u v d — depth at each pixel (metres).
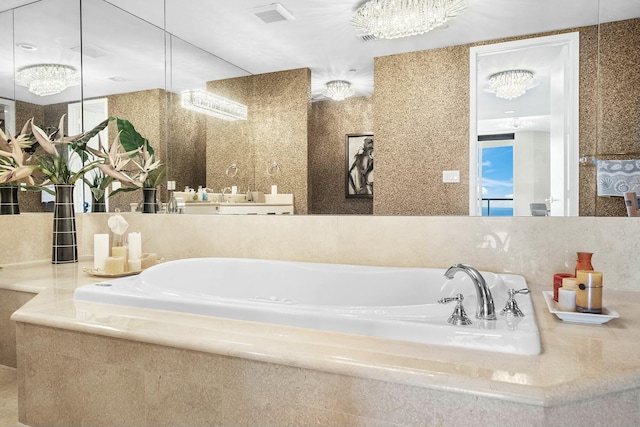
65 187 2.60
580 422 0.87
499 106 2.01
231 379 1.16
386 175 2.23
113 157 2.56
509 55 1.99
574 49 1.89
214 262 2.34
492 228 1.98
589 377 0.89
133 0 2.86
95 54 2.98
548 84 1.93
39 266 2.51
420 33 2.15
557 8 1.91
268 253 2.43
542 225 1.90
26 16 3.09
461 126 2.07
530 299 1.51
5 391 1.78
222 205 2.62
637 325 1.28
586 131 1.88
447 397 0.92
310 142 2.41
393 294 2.02
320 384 1.05
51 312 1.48
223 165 2.64
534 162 1.95
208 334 1.21
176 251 2.69
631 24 1.80
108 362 1.34
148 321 1.35
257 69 2.54
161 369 1.26
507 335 1.07
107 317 1.41
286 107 2.47
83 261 2.74
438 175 2.12
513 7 1.98
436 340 1.12
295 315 1.29
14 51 3.08
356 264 2.23
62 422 1.45
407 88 2.18
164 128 2.82
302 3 2.41
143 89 2.88
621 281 1.79
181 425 1.23
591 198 1.87
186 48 2.73
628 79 1.81
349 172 2.32
